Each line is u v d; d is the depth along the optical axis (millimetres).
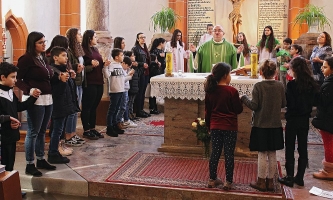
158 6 11820
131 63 7691
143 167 5453
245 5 11719
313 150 6488
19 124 4410
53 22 10789
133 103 9312
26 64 4910
